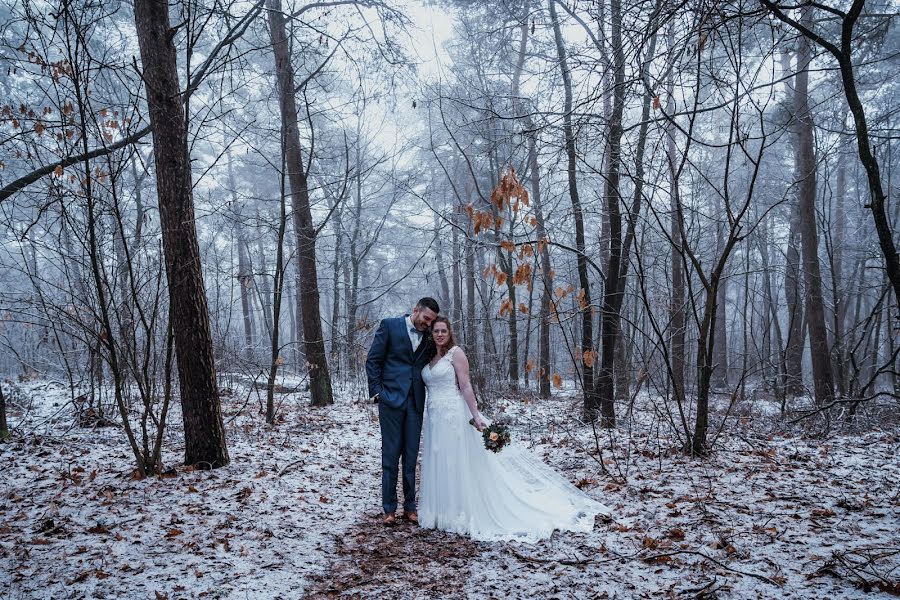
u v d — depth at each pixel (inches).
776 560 149.3
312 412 447.2
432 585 148.3
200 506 198.1
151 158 611.2
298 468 261.0
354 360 649.6
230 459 266.7
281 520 191.0
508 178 231.0
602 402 370.9
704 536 168.4
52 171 264.8
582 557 163.0
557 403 560.4
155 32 240.5
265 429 361.4
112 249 316.2
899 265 175.2
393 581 150.6
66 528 174.9
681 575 145.9
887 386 742.5
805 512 183.2
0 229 489.7
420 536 185.0
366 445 333.7
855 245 840.3
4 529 173.5
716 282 264.1
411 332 206.2
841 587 133.1
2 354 584.1
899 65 575.2
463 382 197.2
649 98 273.6
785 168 862.5
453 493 189.8
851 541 157.9
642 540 170.6
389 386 203.5
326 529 187.8
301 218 500.7
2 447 284.8
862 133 175.3
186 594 137.3
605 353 375.9
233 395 491.8
